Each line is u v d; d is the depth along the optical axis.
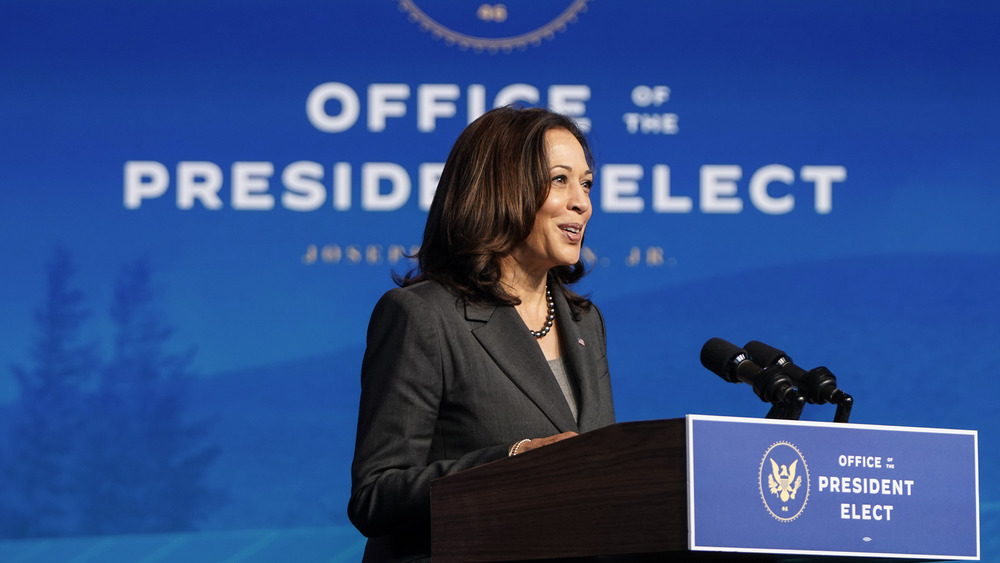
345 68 17.97
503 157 7.56
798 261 17.80
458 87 18.00
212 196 17.67
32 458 17.03
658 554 5.46
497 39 18.11
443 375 7.07
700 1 18.16
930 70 18.09
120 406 17.22
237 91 17.84
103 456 17.14
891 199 17.91
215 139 17.75
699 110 18.03
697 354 17.64
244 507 17.20
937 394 17.58
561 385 7.63
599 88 18.02
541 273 7.80
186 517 17.12
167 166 17.67
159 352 17.34
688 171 17.92
